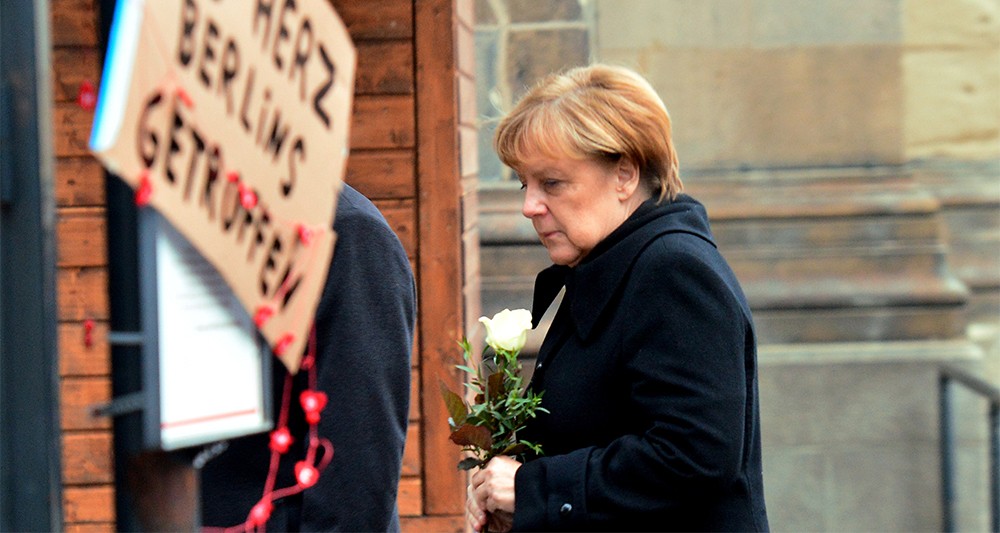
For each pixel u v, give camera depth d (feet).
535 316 13.42
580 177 11.76
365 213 11.16
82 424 18.89
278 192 7.25
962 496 31.60
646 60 31.55
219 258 6.70
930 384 31.48
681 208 11.91
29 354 6.71
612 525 11.18
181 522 7.14
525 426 12.41
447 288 19.17
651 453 10.91
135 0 6.13
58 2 18.13
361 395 10.74
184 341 6.98
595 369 11.61
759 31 31.78
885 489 31.60
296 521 10.76
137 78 6.09
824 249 31.81
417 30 18.80
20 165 6.66
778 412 31.50
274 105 7.22
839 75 32.07
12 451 6.73
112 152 5.93
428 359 19.21
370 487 10.74
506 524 12.16
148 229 6.63
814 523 31.55
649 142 11.76
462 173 19.84
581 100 11.68
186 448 7.21
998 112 32.27
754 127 32.01
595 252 11.98
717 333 11.02
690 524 11.41
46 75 6.75
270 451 10.72
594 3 31.09
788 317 31.60
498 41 28.84
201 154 6.57
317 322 10.74
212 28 6.67
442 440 19.25
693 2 31.55
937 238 31.86
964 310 31.65
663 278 11.18
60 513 6.85
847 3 31.94
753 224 31.86
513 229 28.78
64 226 18.57
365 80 18.92
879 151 32.27
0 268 6.70
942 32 32.22
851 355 31.50
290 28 7.39
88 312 18.74
